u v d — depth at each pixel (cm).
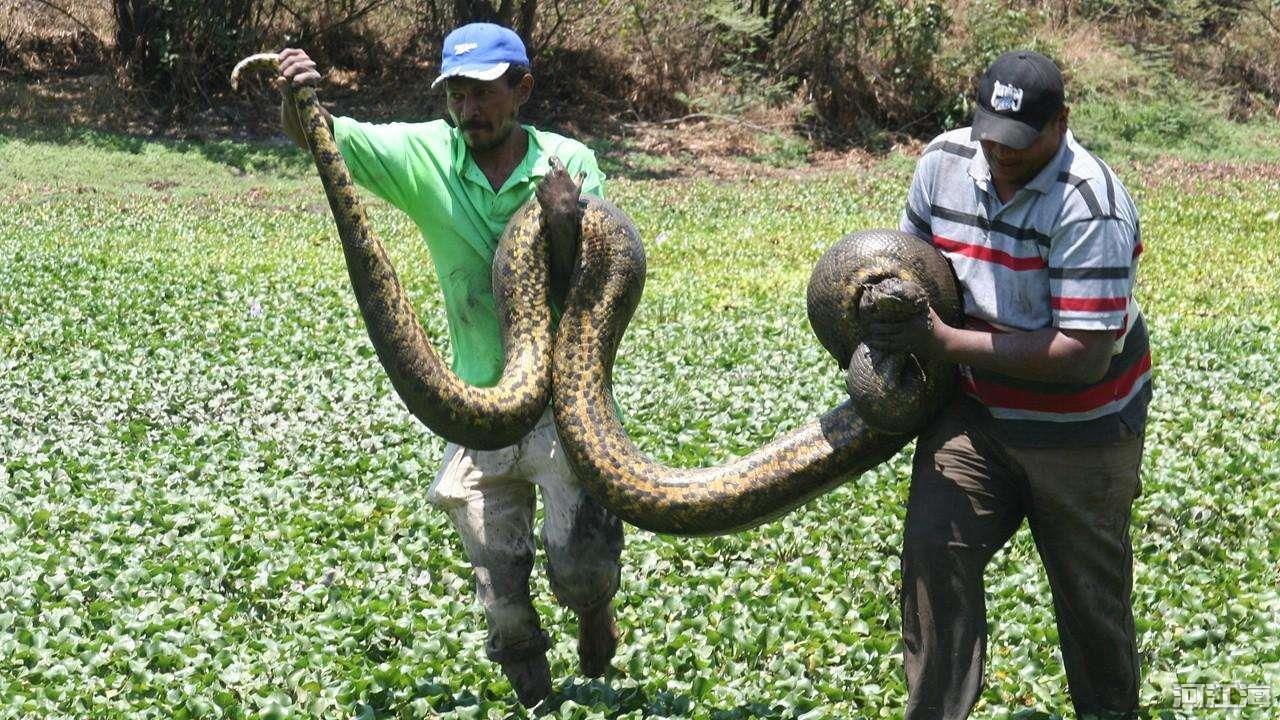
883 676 608
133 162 2672
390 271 511
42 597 701
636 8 3203
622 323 534
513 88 526
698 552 760
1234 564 752
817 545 775
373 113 3069
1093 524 494
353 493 866
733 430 1003
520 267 525
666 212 2323
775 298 1569
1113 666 520
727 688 591
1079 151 464
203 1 2958
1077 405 479
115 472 898
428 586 727
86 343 1266
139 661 622
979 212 475
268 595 713
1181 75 3556
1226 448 958
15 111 2898
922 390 479
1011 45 3284
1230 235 2084
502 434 513
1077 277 455
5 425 1013
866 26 3222
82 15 3256
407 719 561
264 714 561
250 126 2983
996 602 684
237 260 1778
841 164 3019
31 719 562
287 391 1103
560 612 664
